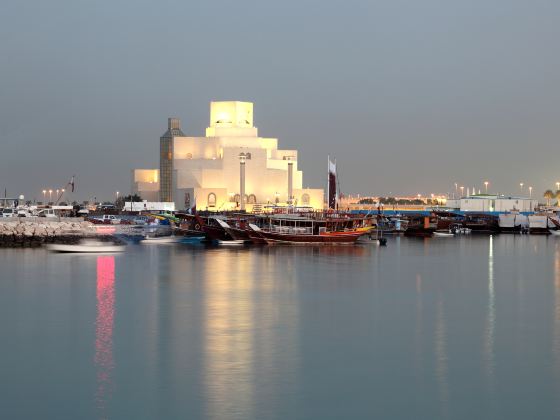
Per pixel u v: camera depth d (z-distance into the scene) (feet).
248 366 170.30
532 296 274.36
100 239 526.57
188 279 314.35
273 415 141.18
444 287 298.15
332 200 601.21
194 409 143.74
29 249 471.62
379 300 261.85
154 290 281.13
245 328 209.87
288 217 536.42
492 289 293.84
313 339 196.44
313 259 413.59
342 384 158.30
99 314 230.07
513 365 172.24
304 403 146.92
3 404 146.61
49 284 297.74
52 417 140.56
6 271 343.87
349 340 195.83
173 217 620.90
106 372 165.89
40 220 633.61
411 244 583.17
